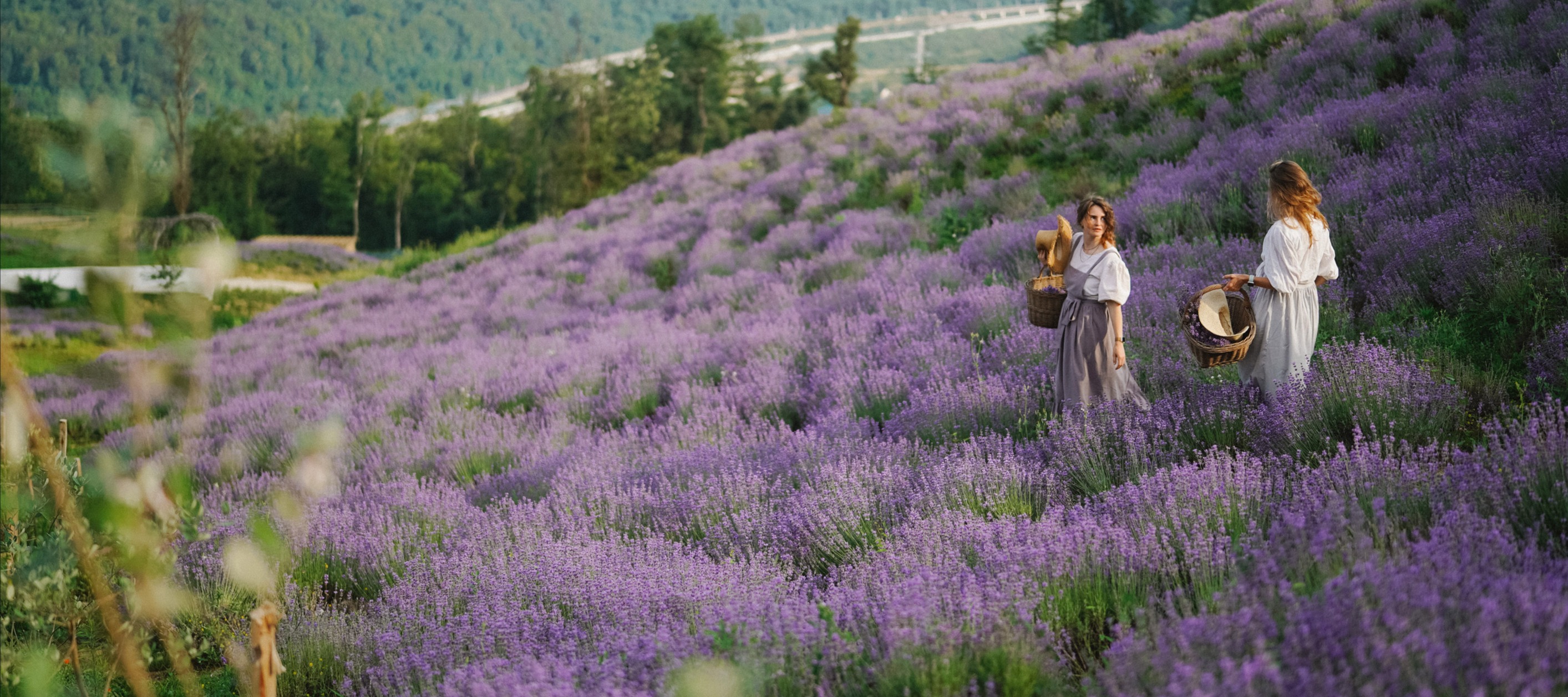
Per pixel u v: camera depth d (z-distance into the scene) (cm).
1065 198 1172
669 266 1611
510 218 9581
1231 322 507
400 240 9331
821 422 641
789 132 2633
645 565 441
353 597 542
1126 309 681
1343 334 568
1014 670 280
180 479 197
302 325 1823
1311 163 862
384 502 636
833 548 441
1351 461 386
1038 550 352
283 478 712
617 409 849
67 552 288
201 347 167
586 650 355
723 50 9519
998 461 488
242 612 452
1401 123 864
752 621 329
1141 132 1315
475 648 374
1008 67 2459
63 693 366
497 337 1291
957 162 1546
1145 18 5266
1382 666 224
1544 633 226
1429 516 339
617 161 7881
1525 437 354
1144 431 480
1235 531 359
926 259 1049
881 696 286
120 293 155
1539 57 865
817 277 1180
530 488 650
